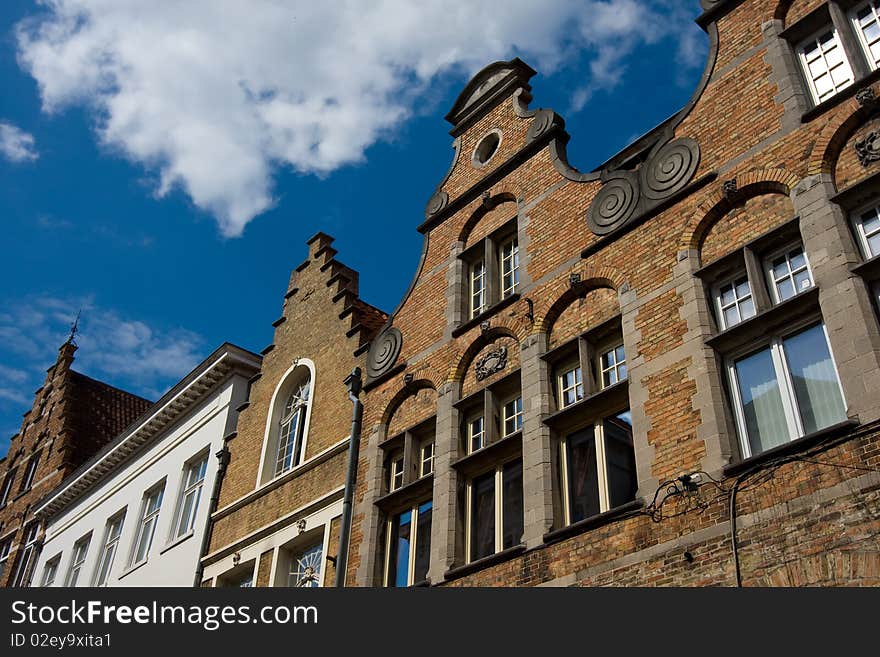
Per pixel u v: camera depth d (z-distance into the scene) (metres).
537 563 11.47
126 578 22.11
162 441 24.23
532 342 13.44
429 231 17.44
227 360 22.12
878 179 10.07
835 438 9.09
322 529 16.05
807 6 12.37
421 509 14.24
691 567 9.67
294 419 19.17
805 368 10.07
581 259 13.46
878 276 9.74
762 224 11.20
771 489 9.39
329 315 19.50
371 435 15.80
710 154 12.30
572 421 12.38
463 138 17.98
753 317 10.46
